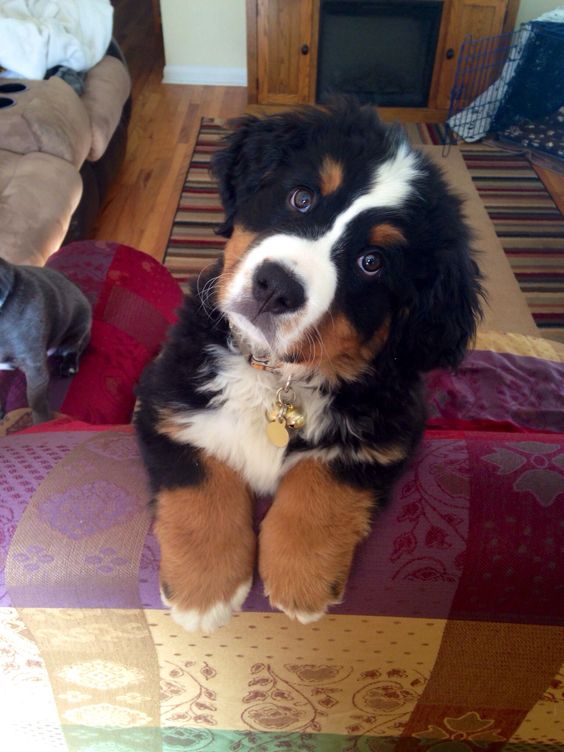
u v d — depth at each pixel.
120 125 4.03
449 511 0.86
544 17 4.51
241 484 1.07
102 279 1.91
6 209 2.71
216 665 1.00
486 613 0.88
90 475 0.94
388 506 0.91
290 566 0.93
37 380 1.80
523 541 0.83
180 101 5.07
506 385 1.67
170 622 0.91
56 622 0.91
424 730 1.19
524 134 4.62
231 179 1.24
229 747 1.26
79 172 3.28
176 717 1.15
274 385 1.11
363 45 4.88
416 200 1.06
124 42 5.98
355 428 1.05
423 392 1.21
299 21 4.74
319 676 1.03
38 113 3.04
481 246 3.58
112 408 1.67
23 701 1.13
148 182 4.02
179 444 1.06
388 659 0.98
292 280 0.99
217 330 1.14
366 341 1.10
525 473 0.90
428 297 1.09
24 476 0.92
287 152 1.14
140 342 1.82
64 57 3.61
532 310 3.18
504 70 4.75
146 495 0.94
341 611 0.90
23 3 3.67
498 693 1.05
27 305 1.70
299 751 1.27
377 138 1.11
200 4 5.03
